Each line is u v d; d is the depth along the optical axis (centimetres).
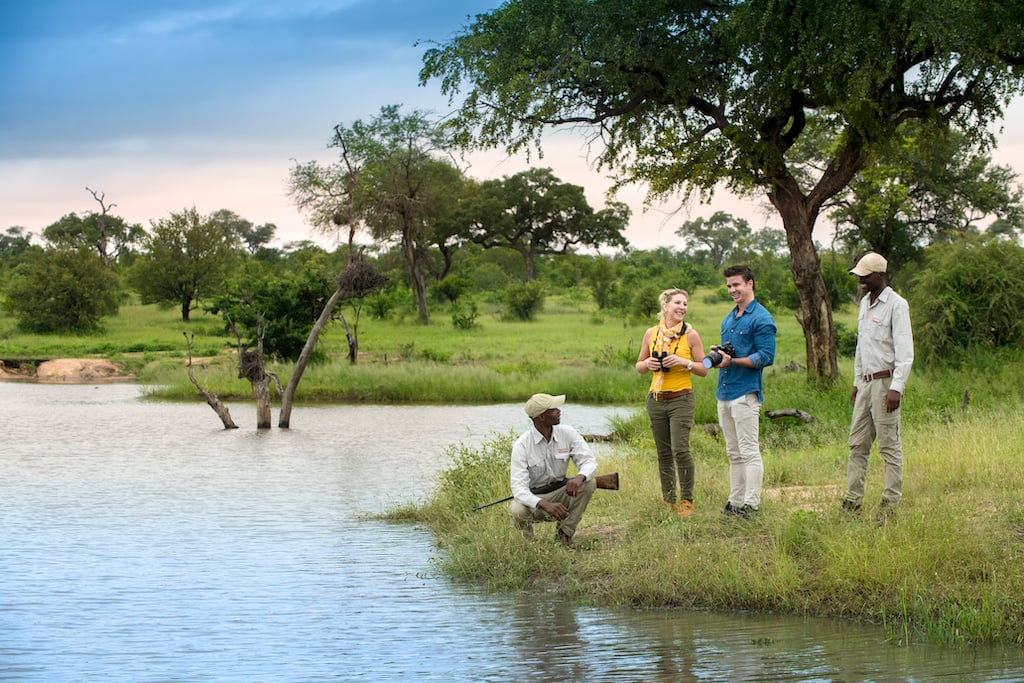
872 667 536
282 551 896
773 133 1925
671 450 845
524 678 541
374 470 1410
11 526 1020
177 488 1262
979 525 705
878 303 742
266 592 752
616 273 7419
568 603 691
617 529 826
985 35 1609
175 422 2089
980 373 1927
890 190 2741
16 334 4600
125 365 3503
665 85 1869
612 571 727
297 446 1691
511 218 7250
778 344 3756
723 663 552
